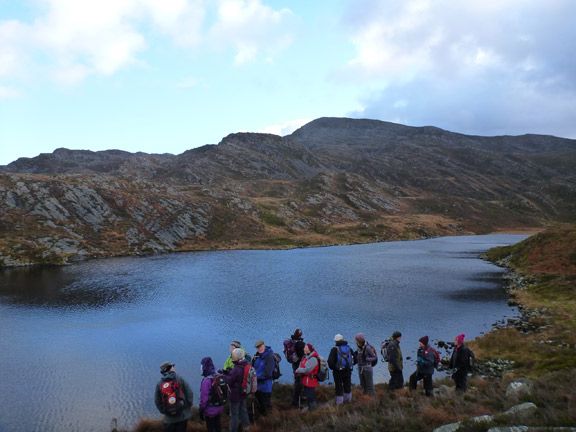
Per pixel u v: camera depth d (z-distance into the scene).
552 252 59.81
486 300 42.00
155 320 35.47
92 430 17.20
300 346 14.52
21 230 82.31
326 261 77.06
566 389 11.68
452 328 31.70
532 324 30.45
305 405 14.26
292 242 112.75
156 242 97.31
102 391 21.28
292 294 46.12
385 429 10.08
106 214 102.31
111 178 129.75
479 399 12.47
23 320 35.66
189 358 26.23
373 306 39.75
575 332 25.06
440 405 11.87
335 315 36.38
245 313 37.56
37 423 17.86
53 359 26.19
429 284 51.97
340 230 137.00
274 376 13.48
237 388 11.24
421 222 166.50
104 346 28.75
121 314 37.62
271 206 153.88
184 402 10.33
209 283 53.47
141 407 19.44
